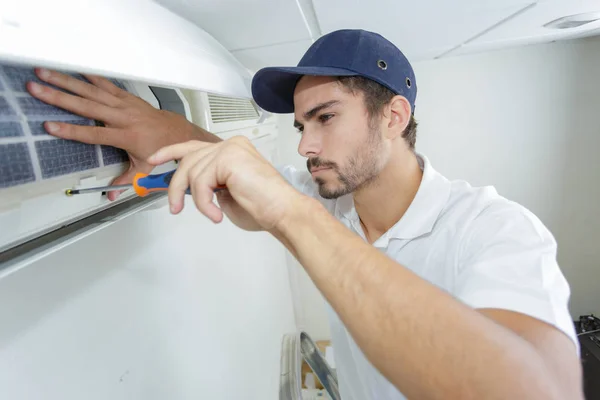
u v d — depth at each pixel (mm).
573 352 325
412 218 643
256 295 1493
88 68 214
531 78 1691
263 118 1201
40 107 310
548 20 975
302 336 2146
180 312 767
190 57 425
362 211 754
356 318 285
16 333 367
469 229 542
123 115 404
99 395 482
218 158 326
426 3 713
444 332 263
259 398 1354
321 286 305
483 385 250
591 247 1940
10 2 167
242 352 1202
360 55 568
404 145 666
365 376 824
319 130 594
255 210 326
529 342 295
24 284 380
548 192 1877
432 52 1432
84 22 230
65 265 441
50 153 313
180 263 794
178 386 717
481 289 389
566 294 382
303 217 319
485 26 986
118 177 425
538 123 1763
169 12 562
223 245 1134
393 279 285
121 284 558
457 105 1780
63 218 341
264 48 953
